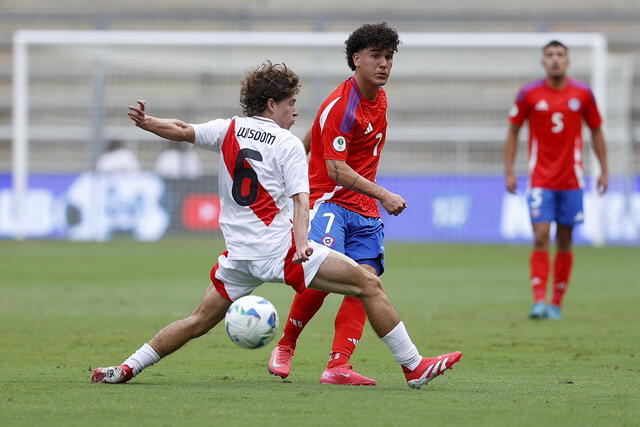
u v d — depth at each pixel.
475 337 32.84
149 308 41.34
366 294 20.61
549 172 39.62
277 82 20.56
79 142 95.94
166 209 88.94
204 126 20.58
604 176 41.47
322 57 96.44
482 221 88.31
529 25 112.94
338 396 19.92
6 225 88.50
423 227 88.81
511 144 41.72
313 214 23.50
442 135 95.50
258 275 20.56
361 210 23.59
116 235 88.62
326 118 22.44
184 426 16.58
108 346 29.89
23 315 38.59
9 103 104.25
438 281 54.94
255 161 20.33
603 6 115.88
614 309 42.06
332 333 33.81
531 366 26.31
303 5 118.19
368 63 22.36
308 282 20.47
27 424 16.70
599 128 40.88
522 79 95.81
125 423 16.80
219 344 30.59
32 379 22.34
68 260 66.88
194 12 114.25
